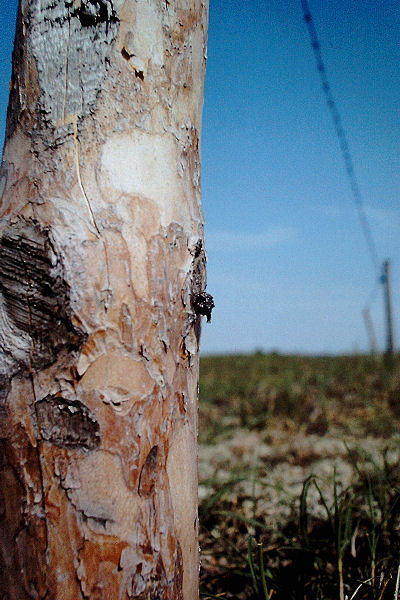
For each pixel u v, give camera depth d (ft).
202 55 1.49
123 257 1.30
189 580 1.41
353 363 7.68
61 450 1.26
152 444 1.33
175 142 1.40
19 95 1.35
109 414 1.28
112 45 1.32
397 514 2.02
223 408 5.16
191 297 1.42
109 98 1.32
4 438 1.28
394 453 3.31
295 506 2.37
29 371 1.27
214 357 10.32
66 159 1.31
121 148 1.33
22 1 1.37
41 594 1.25
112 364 1.29
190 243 1.42
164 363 1.36
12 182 1.33
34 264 1.27
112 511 1.27
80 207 1.29
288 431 3.99
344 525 2.05
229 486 2.38
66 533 1.26
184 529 1.40
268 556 2.00
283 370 7.41
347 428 3.95
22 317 1.28
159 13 1.37
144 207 1.34
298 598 1.76
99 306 1.28
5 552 1.27
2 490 1.28
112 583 1.27
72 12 1.32
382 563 1.83
